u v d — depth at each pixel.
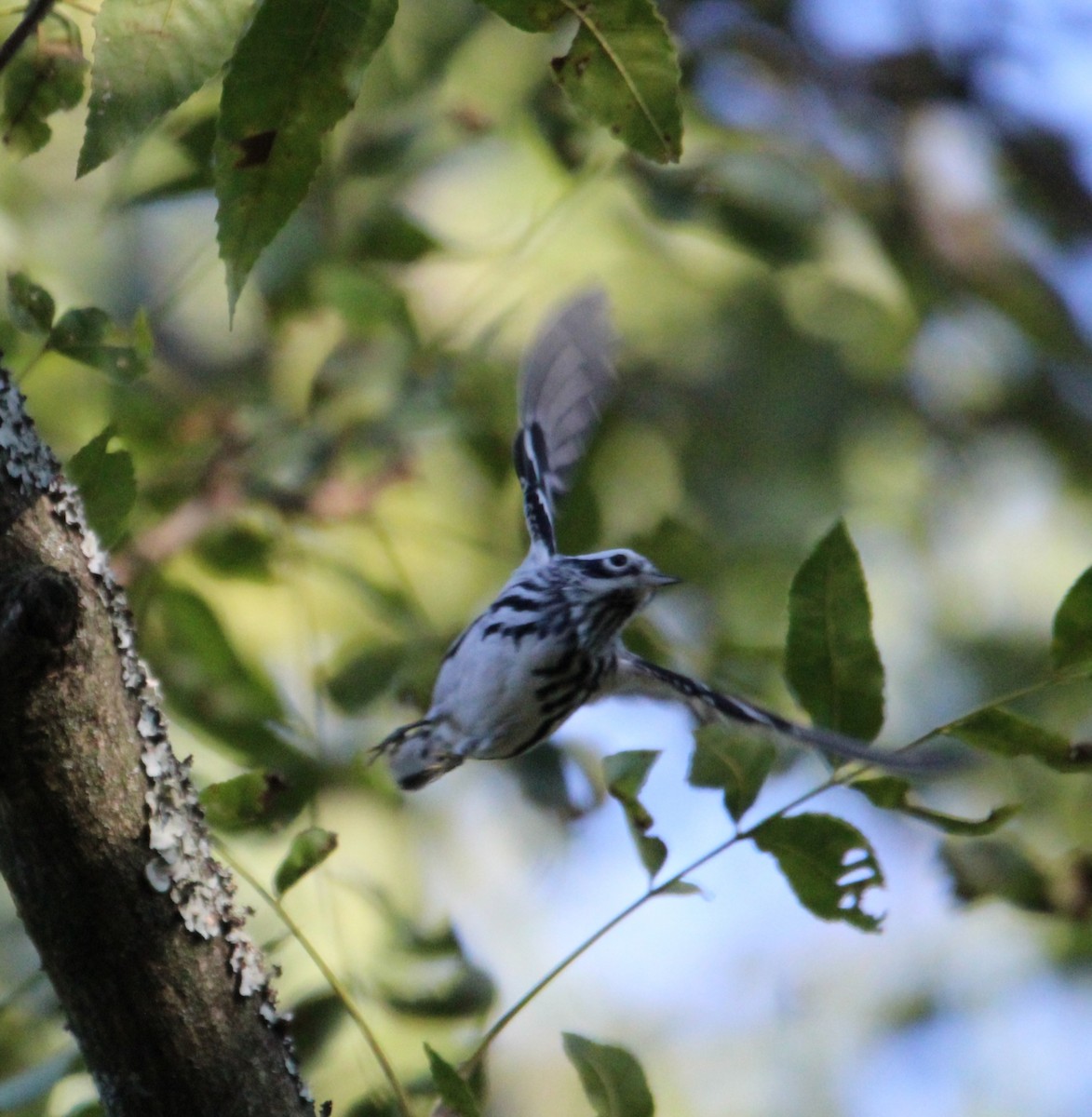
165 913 5.02
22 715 4.81
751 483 13.47
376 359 10.17
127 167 8.80
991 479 15.40
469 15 11.10
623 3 4.66
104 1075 5.09
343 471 9.92
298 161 4.57
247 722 8.53
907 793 6.03
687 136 11.80
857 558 6.14
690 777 5.93
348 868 9.08
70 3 4.70
